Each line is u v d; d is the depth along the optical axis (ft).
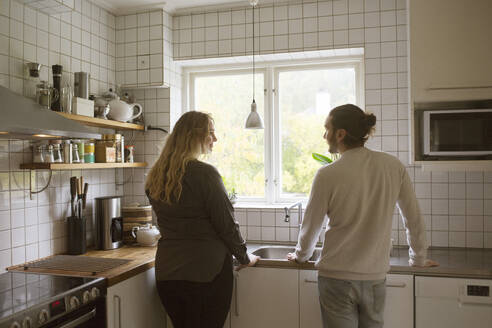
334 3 8.32
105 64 8.92
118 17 9.22
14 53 6.72
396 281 6.43
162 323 7.29
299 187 9.27
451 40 6.90
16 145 6.74
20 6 6.84
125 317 6.20
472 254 7.30
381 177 5.24
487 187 7.71
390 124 8.05
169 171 5.60
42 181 7.28
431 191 7.93
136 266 6.51
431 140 6.91
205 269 5.57
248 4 8.73
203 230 5.61
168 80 9.12
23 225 6.87
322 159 8.02
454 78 6.89
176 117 9.53
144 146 9.37
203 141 5.82
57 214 7.60
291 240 8.73
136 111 9.20
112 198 8.05
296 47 8.52
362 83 8.76
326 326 5.61
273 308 6.99
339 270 5.33
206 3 8.81
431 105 7.02
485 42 6.79
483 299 6.14
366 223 5.27
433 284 6.29
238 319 7.16
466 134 6.81
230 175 9.66
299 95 9.23
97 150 7.97
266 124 9.37
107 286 5.82
